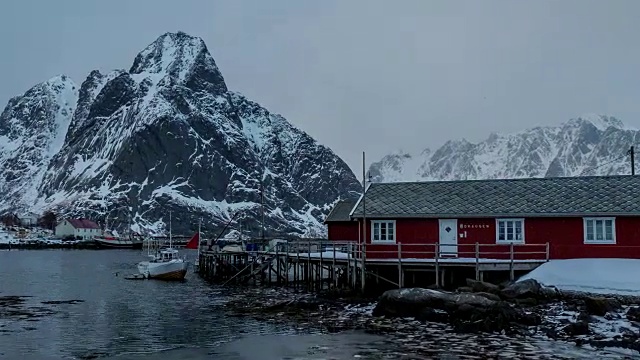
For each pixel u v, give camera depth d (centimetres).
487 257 4150
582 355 2366
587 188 4206
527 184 4394
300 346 2630
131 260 11100
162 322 3366
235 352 2548
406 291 3272
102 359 2461
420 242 4284
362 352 2488
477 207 4228
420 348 2527
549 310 3109
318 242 5734
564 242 4044
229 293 4856
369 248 4341
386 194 4528
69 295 4859
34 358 2495
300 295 4475
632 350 2422
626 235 3944
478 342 2609
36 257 12350
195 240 8550
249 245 7162
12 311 3884
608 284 3400
